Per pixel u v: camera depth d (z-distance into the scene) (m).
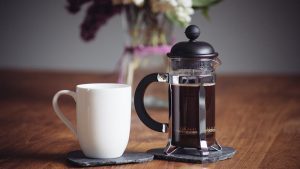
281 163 0.92
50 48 3.38
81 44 3.34
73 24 3.34
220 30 3.17
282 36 3.14
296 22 3.12
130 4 1.56
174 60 0.94
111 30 3.29
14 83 2.19
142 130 1.24
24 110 1.52
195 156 0.93
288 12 3.12
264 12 3.14
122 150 0.93
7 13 3.39
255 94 1.89
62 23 3.35
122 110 0.91
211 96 0.94
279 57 3.15
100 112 0.90
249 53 3.17
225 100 1.74
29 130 1.23
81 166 0.90
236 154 0.98
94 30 1.60
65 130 1.23
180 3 1.45
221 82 2.30
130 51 1.58
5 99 1.73
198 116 0.92
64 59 3.37
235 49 3.18
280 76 2.58
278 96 1.83
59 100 1.71
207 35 3.18
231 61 3.19
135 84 1.59
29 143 1.09
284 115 1.44
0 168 0.90
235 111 1.51
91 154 0.92
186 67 0.93
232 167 0.89
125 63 1.59
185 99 0.93
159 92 1.91
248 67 3.18
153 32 1.56
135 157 0.93
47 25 3.37
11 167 0.90
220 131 1.22
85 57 3.34
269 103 1.67
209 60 0.93
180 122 0.93
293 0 3.12
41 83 2.18
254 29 3.16
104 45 3.31
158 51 1.56
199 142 0.93
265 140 1.11
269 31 3.15
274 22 3.14
